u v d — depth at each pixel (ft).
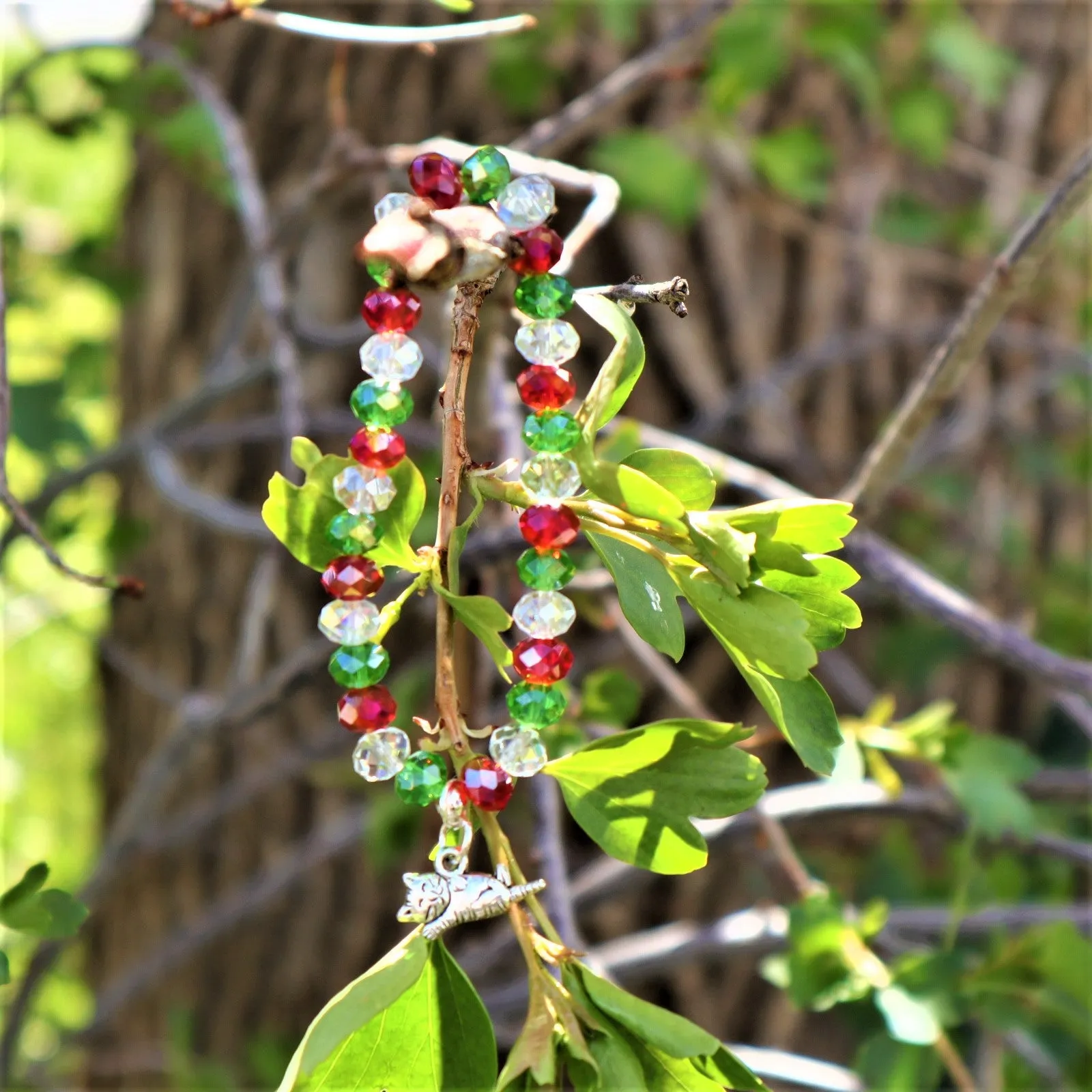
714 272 3.95
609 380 1.56
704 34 3.74
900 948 2.42
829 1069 2.38
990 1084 2.61
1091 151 1.98
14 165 5.12
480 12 3.81
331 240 4.06
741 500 3.43
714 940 2.79
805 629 1.57
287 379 2.89
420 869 4.00
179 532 4.52
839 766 2.07
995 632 2.32
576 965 1.58
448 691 1.60
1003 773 2.25
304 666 2.61
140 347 4.64
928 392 2.10
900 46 3.85
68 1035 4.18
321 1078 1.59
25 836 7.31
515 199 1.55
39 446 3.63
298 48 4.09
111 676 4.83
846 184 4.06
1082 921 2.77
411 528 1.62
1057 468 4.31
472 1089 1.60
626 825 1.61
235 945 4.41
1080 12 4.41
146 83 3.43
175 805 4.46
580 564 2.51
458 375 1.58
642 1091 1.57
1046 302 4.37
